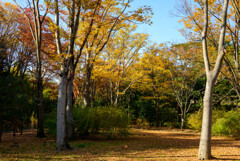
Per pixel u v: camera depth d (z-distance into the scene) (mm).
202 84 23734
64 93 7371
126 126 11320
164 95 24531
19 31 12188
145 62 18094
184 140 11523
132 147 8453
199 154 6105
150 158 6180
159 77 21719
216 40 12266
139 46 17172
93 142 9781
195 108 23406
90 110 11141
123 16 9914
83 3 7648
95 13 9055
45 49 12742
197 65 18750
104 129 10922
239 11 10023
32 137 11359
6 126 9164
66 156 6289
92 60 11289
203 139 6070
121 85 22078
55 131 10750
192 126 17984
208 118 6043
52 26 7727
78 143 9305
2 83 7656
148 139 11672
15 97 7867
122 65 18078
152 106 25016
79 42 11547
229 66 11594
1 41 10688
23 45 12742
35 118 15570
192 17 11227
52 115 11641
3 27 11555
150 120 25234
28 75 15266
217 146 9180
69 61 7383
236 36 10969
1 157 6004
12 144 8727
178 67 20578
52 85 18453
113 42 15859
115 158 6109
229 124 13141
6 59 10047
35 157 6113
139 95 26391
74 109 11664
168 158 6219
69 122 10250
